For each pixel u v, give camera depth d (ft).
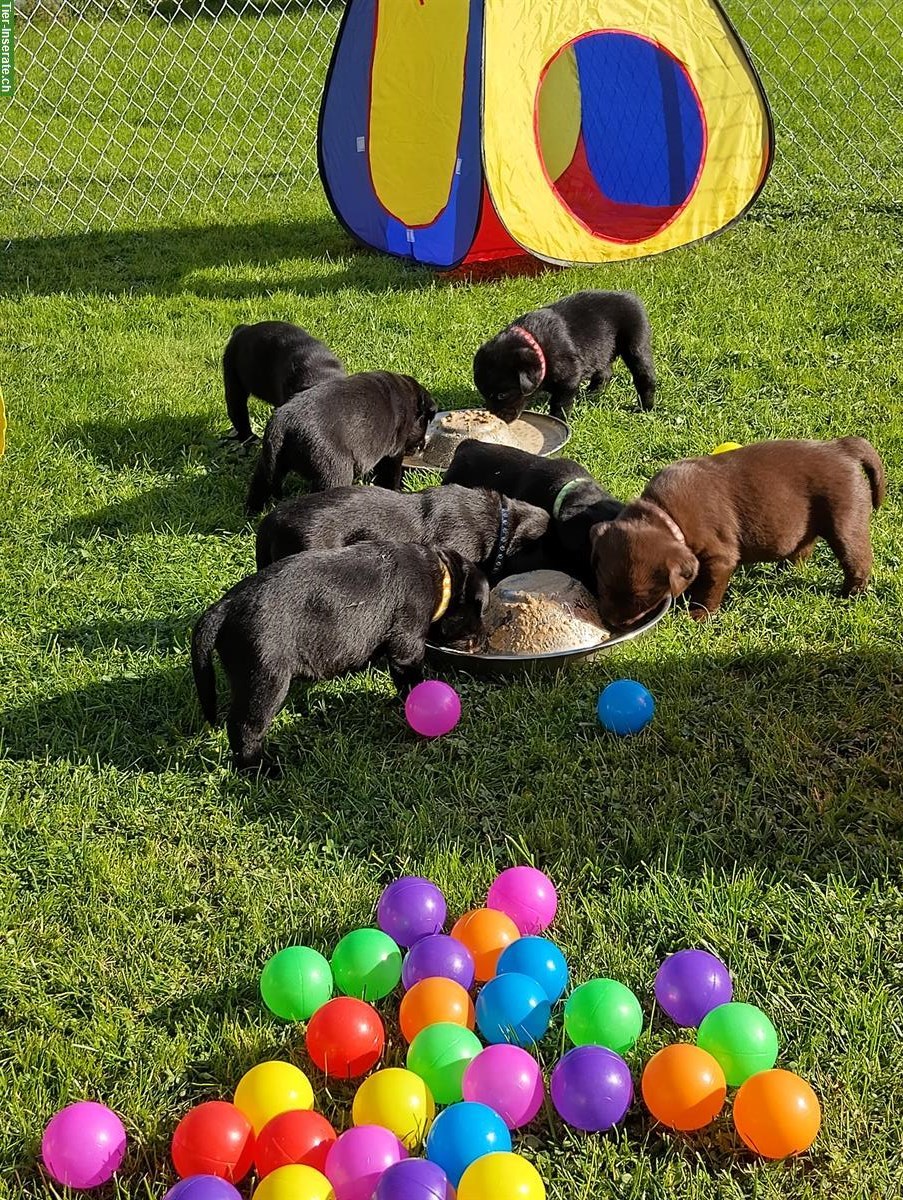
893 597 6.05
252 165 16.48
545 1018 4.05
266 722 5.19
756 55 19.62
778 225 11.80
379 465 7.30
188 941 4.56
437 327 9.75
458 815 4.99
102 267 12.21
